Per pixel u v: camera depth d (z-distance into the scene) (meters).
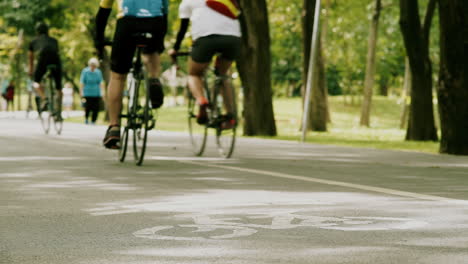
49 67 34.09
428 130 42.69
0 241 9.38
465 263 8.11
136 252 8.70
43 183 15.52
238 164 20.36
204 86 22.39
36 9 62.94
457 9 24.86
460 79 25.28
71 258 8.42
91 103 49.22
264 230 10.06
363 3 71.50
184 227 10.30
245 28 40.97
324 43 67.62
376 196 13.58
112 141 19.45
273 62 123.75
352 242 9.23
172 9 61.47
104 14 19.02
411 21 42.03
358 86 101.31
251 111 41.41
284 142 31.67
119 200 12.96
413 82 42.84
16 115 70.62
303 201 12.88
